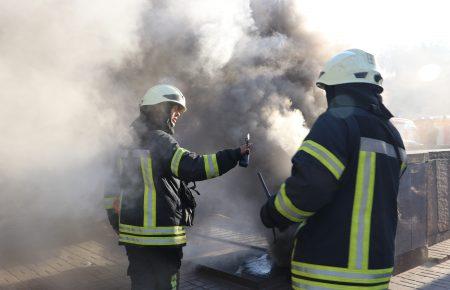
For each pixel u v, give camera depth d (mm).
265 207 1844
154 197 2297
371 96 1798
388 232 1722
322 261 1694
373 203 1691
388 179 1746
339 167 1619
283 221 1751
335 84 1813
